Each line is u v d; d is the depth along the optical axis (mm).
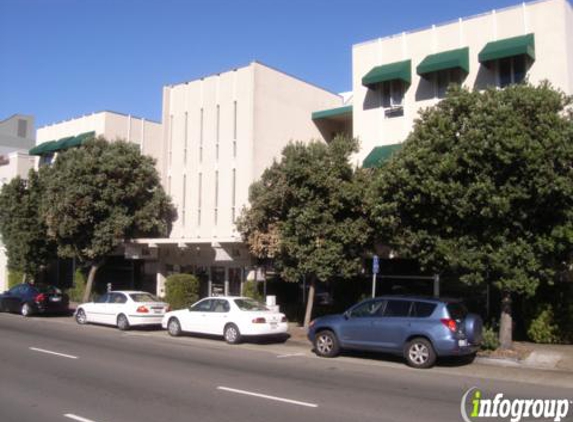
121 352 14445
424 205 14852
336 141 18406
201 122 27125
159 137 32969
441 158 14078
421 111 15344
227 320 17109
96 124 30922
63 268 34906
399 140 21469
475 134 13477
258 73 25266
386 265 20812
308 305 19688
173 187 27906
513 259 13898
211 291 25891
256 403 8820
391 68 21375
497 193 13477
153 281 28391
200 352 14969
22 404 8578
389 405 8859
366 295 20828
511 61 19281
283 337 18375
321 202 17844
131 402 8781
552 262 14781
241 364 13016
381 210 15500
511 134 13117
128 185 25891
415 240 14977
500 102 13938
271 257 20438
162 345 16266
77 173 25094
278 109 26094
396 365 13312
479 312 18688
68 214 24859
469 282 14234
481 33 20047
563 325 16297
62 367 11930
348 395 9594
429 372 12352
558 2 18562
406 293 20219
